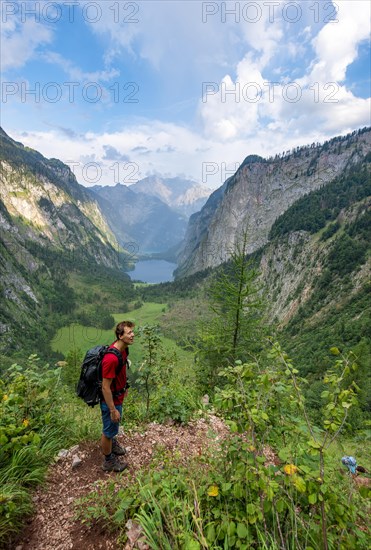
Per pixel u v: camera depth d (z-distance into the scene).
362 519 2.64
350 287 117.56
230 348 10.48
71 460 4.17
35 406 4.68
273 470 2.42
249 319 10.95
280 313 147.12
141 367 5.96
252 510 2.16
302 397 2.69
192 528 2.54
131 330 3.99
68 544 2.83
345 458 2.40
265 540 2.23
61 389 5.90
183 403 6.40
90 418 5.54
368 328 76.00
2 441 3.53
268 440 2.85
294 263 170.25
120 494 3.16
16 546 2.83
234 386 2.92
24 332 152.75
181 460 4.08
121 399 4.08
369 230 139.88
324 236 163.50
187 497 2.84
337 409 2.29
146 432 5.17
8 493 3.06
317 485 2.13
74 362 28.08
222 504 2.60
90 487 3.62
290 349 89.75
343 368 2.38
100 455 4.35
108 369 3.78
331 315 107.94
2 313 151.50
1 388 4.69
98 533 2.90
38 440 3.65
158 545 2.44
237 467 2.40
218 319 11.88
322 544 2.20
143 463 4.19
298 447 2.77
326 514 2.37
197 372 10.37
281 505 2.21
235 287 10.82
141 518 2.55
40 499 3.42
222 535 2.31
